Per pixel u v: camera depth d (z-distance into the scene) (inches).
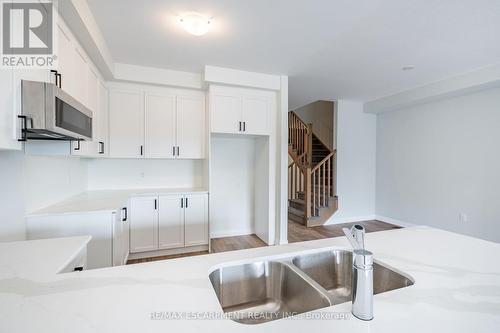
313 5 75.9
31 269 38.8
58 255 44.4
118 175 137.8
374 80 145.6
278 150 142.0
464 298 32.2
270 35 94.0
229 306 43.7
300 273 41.9
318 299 36.7
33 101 46.1
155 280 36.2
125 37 95.3
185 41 98.7
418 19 83.5
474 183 140.6
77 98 80.1
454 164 150.4
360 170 201.0
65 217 79.5
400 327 26.5
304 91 168.2
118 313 28.3
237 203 163.3
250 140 165.2
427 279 37.3
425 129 167.3
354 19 83.5
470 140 142.7
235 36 94.8
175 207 128.8
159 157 132.6
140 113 128.8
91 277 36.7
